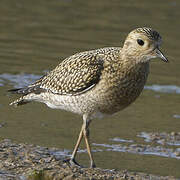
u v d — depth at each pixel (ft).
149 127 49.11
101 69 40.06
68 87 40.88
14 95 53.78
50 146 43.32
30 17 77.77
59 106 42.55
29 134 45.42
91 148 43.93
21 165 38.70
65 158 40.91
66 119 49.62
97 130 47.78
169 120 51.01
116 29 75.36
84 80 40.14
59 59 63.52
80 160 41.45
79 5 85.66
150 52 39.27
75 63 41.29
